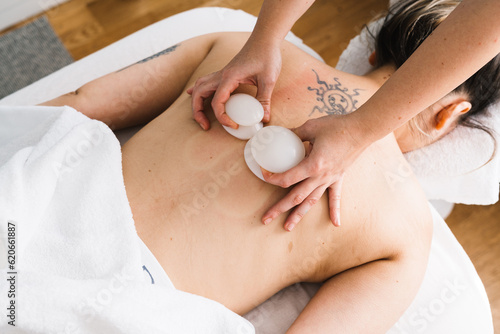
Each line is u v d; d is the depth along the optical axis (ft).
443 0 2.82
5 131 2.62
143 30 3.85
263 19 2.50
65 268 2.10
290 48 2.85
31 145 2.52
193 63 3.10
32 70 5.58
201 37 3.15
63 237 2.15
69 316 1.96
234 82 2.48
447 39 1.83
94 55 3.69
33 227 2.11
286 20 2.47
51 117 2.55
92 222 2.19
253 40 2.54
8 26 5.86
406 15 2.84
